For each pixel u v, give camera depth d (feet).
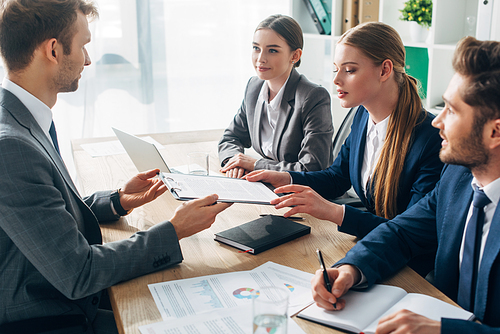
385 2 10.02
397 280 3.51
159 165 5.18
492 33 7.23
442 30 8.49
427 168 4.58
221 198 4.13
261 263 3.74
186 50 12.09
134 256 3.53
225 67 12.55
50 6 3.63
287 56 6.81
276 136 7.11
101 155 6.95
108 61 11.36
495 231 3.03
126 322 2.92
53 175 3.57
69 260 3.30
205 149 7.33
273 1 12.43
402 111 4.78
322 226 4.50
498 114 2.78
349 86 4.82
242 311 3.01
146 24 11.40
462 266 3.34
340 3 10.52
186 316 2.96
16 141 3.28
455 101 2.93
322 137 6.58
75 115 11.30
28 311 3.47
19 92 3.78
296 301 3.15
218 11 12.10
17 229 3.20
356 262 3.37
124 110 11.81
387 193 4.84
